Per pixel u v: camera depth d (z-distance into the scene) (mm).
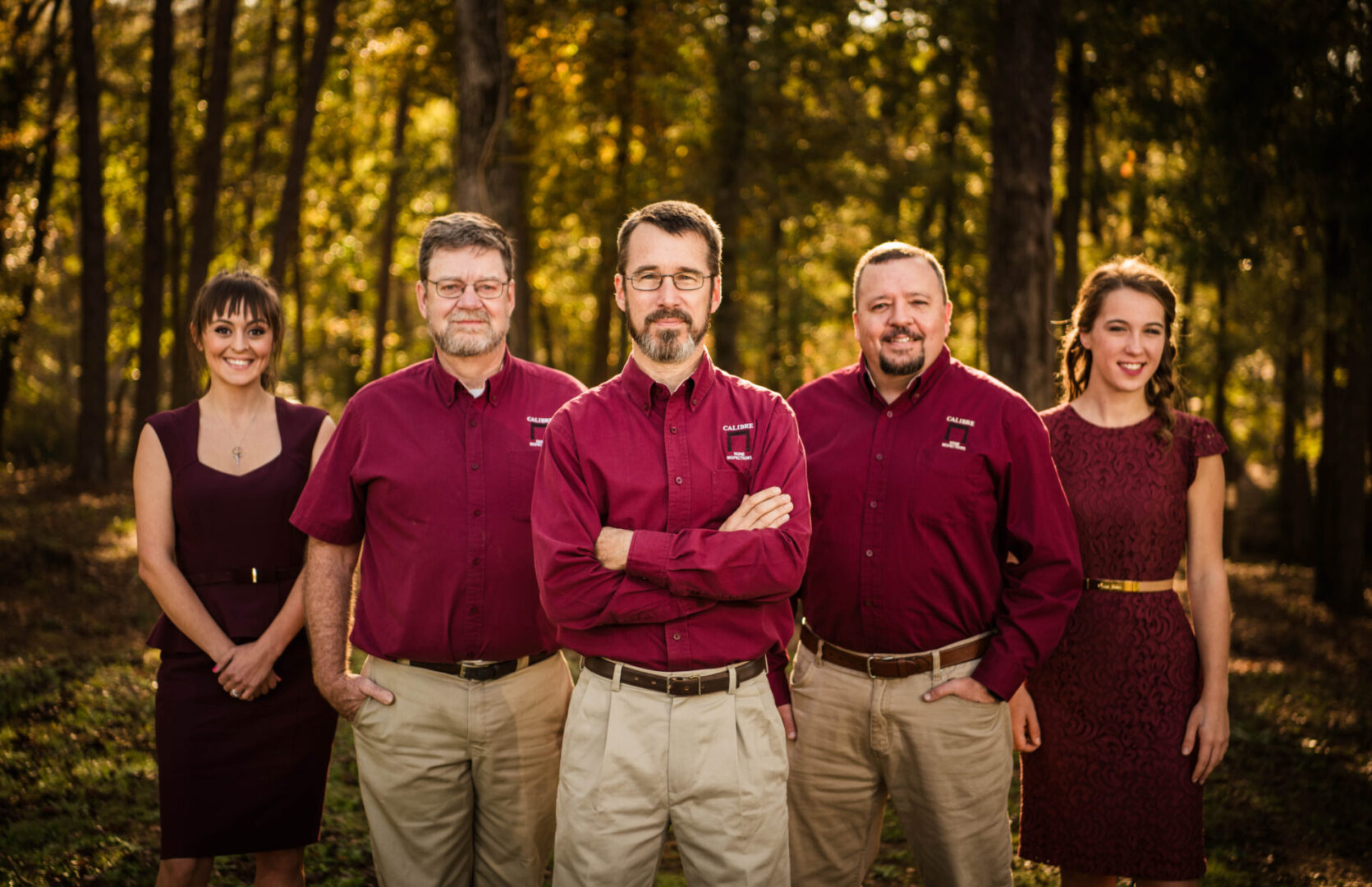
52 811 4336
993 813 2934
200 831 2988
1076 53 11750
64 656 6605
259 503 3088
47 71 17594
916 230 16625
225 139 19484
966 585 2914
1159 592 3117
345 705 2900
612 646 2555
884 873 4129
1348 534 11695
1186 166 10836
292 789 3104
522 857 2955
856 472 2949
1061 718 3156
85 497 14570
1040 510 2877
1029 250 8117
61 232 21094
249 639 3053
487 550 2832
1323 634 10078
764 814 2594
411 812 2885
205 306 3109
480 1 7773
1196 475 3141
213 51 13562
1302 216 9742
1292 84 8703
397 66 14047
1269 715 6406
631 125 14227
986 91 14219
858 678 2975
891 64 14766
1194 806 3090
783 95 13750
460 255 2855
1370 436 15844
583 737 2580
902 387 2990
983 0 12461
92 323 15969
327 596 2924
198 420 3131
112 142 19703
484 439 2883
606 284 15570
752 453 2635
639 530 2551
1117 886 3922
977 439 2875
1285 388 17016
